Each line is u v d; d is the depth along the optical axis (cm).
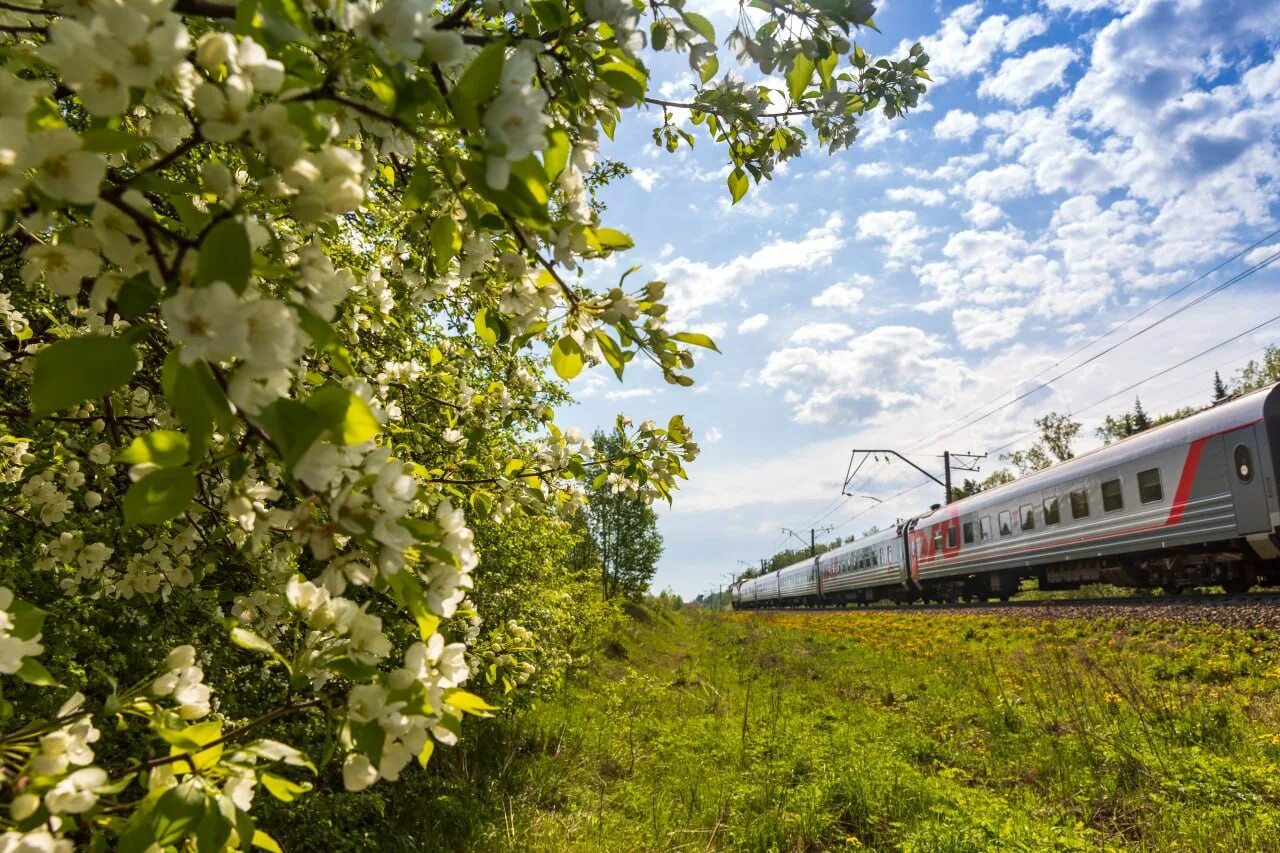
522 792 566
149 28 77
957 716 793
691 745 716
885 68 227
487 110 88
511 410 290
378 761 95
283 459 82
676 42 144
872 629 1845
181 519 196
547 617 703
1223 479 1218
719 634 2428
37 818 88
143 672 289
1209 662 841
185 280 83
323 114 94
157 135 104
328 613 104
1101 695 736
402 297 258
